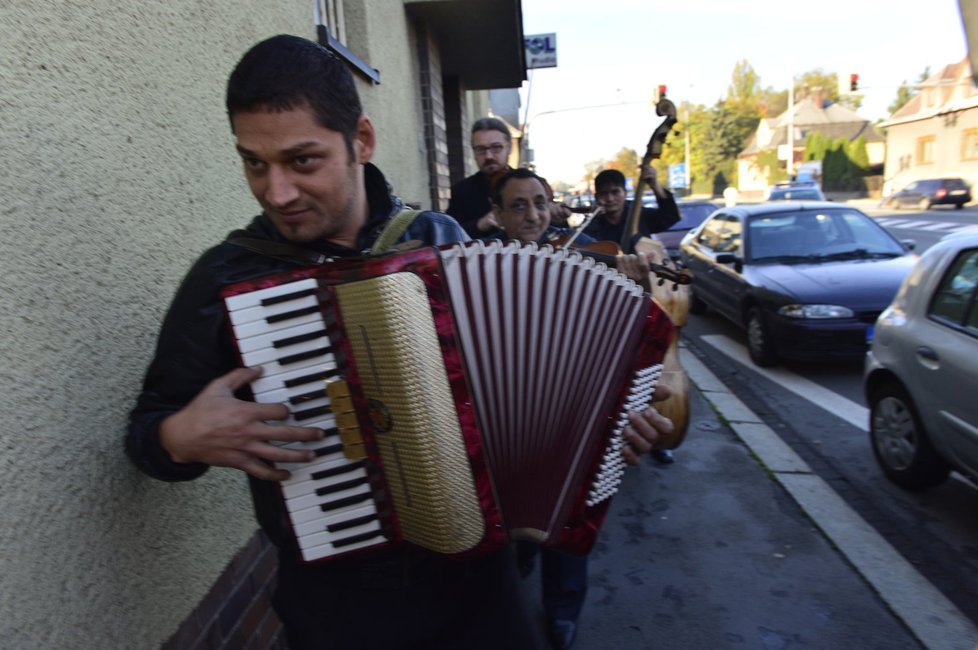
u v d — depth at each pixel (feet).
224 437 3.89
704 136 259.80
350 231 4.86
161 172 6.02
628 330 5.12
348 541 4.36
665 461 14.70
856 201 146.92
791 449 15.51
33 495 4.22
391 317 3.92
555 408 4.84
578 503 5.07
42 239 4.46
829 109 222.89
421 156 21.98
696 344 27.20
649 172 11.57
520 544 10.42
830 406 18.75
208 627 6.25
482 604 5.09
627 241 11.55
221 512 6.65
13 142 4.25
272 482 4.53
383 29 16.74
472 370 4.37
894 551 10.94
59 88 4.71
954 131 127.44
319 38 11.35
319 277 4.03
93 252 4.99
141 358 5.49
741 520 12.18
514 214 9.18
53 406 4.45
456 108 31.35
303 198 4.31
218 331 4.34
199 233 6.66
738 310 24.91
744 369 23.09
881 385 13.82
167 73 6.19
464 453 4.19
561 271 4.69
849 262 23.70
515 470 4.73
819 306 21.13
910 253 24.29
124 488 5.09
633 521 12.30
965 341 11.24
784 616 9.49
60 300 4.59
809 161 184.44
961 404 11.08
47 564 4.28
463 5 20.22
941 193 102.53
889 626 9.22
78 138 4.88
